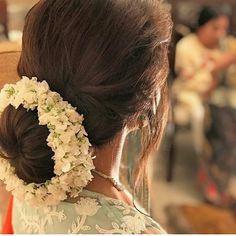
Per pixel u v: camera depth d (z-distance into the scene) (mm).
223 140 2945
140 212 652
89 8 584
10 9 1325
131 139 770
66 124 596
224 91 3250
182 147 3422
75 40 587
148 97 623
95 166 650
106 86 589
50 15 604
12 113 619
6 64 835
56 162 599
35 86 614
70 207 636
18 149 620
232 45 3113
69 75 602
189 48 3043
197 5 3088
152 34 603
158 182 2982
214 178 2871
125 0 595
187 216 2584
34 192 626
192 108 3055
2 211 1003
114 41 581
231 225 2510
